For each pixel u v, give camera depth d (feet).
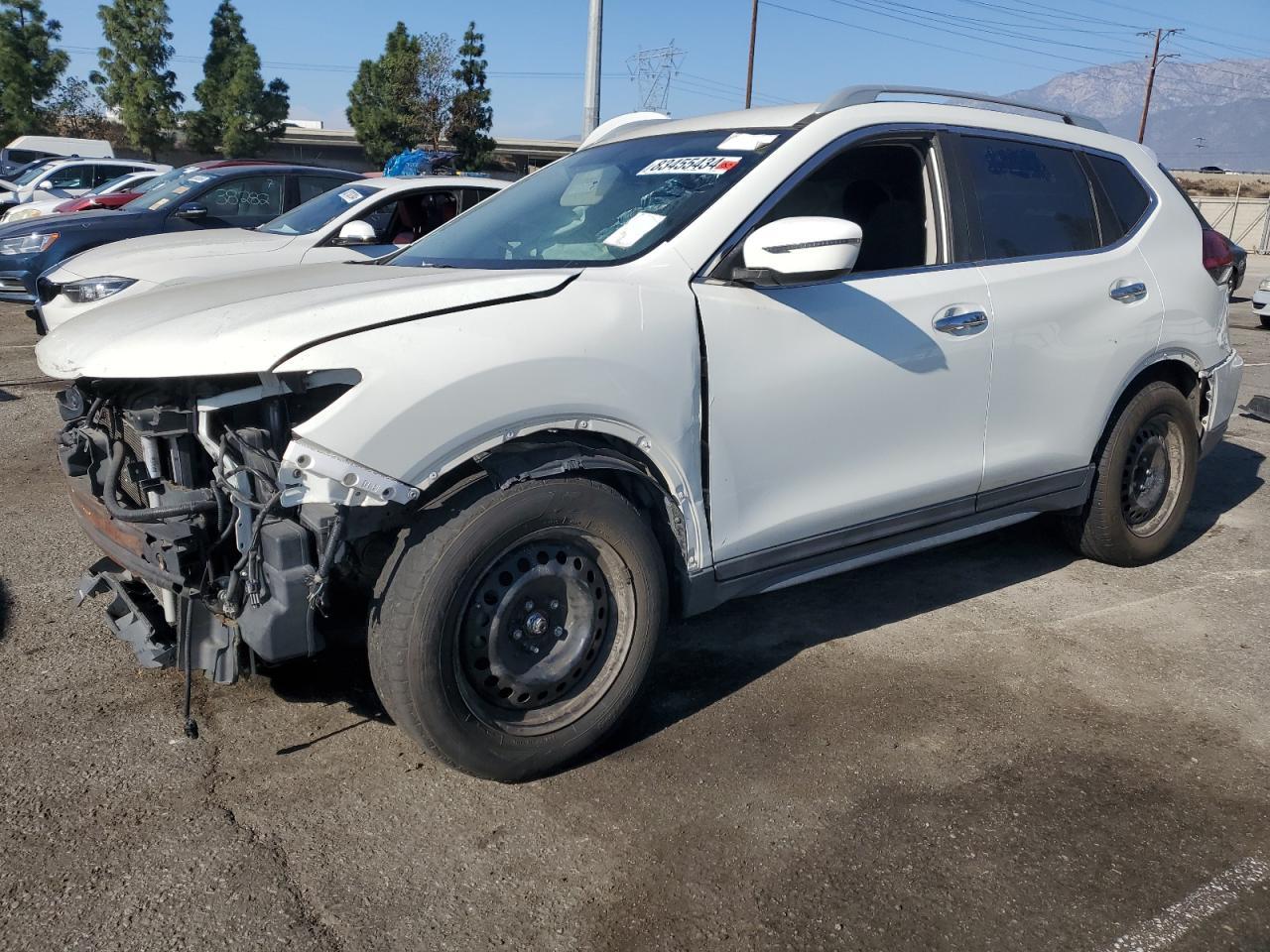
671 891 7.93
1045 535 16.25
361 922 7.53
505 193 13.17
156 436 8.61
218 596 8.61
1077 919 7.64
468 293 8.71
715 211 10.20
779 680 11.44
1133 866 8.27
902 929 7.54
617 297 9.25
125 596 9.72
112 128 154.10
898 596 13.99
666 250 9.90
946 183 12.01
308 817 8.77
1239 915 7.70
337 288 9.16
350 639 10.27
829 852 8.39
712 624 13.02
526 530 8.71
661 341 9.37
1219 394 15.37
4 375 28.91
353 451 7.91
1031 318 12.37
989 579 14.62
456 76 97.45
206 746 9.87
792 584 11.07
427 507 8.51
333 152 196.65
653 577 9.58
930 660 11.98
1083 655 12.14
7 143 137.49
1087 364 13.14
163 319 8.89
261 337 8.04
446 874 8.08
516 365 8.52
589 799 9.11
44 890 7.80
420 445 8.14
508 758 9.02
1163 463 14.90
